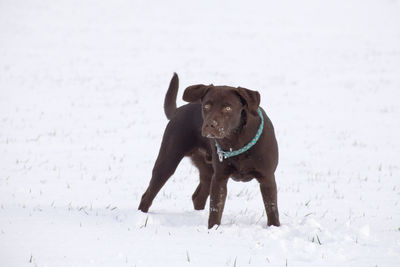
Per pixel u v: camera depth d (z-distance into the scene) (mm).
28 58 31766
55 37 39250
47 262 4633
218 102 5910
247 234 5812
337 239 5547
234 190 9914
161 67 30406
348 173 11758
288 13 53406
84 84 25406
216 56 34031
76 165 11953
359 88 25125
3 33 39562
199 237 5699
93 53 34312
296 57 33969
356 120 18906
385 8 56344
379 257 4883
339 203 8820
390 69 29922
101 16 49406
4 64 29625
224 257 4902
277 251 5082
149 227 6246
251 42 39062
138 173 11375
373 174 11648
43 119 18109
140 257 4863
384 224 7047
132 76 27766
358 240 5527
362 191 9953
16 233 5766
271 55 34594
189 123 7312
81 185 9969
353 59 33219
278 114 19938
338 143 15375
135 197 9016
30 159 12375
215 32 42969
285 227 6070
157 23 46875
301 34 42781
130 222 6453
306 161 13070
